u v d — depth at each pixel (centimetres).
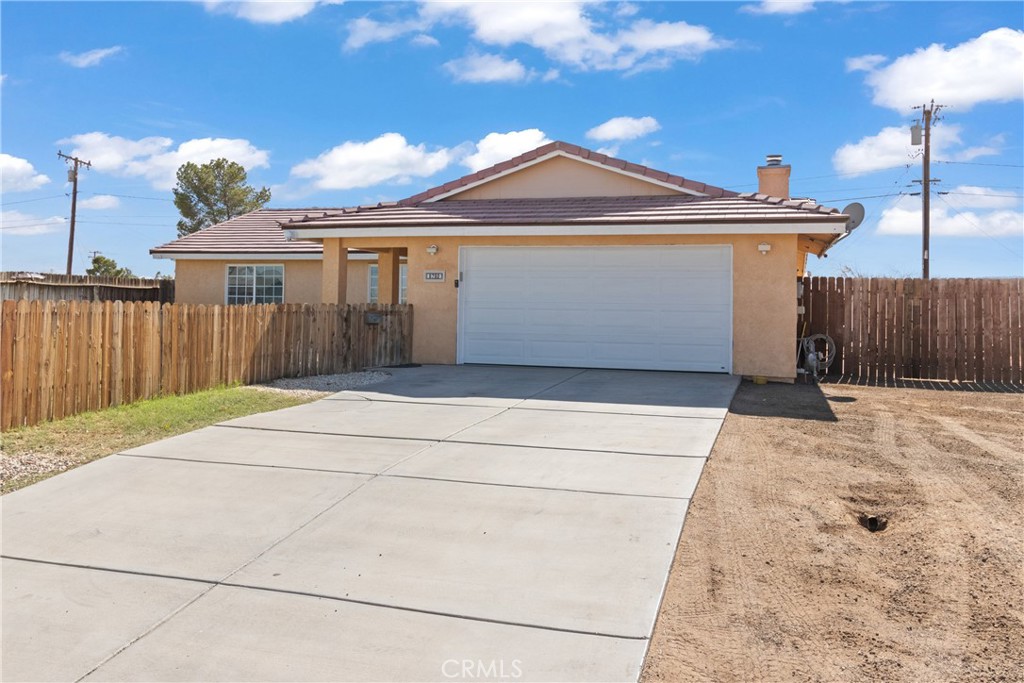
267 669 343
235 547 482
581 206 1438
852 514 550
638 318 1370
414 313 1509
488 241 1452
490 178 1577
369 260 2180
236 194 5038
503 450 719
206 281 2334
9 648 361
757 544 486
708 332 1330
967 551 475
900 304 1425
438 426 835
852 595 418
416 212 1517
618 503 556
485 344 1465
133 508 554
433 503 561
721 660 351
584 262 1402
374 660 349
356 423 852
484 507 550
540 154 1539
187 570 448
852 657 355
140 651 359
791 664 349
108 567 452
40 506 558
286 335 1204
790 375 1287
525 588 421
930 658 355
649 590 417
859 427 875
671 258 1347
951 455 729
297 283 2256
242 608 401
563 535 496
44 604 406
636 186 1495
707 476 635
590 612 393
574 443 748
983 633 378
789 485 610
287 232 1527
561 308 1417
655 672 340
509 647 359
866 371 1442
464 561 457
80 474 637
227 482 614
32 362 781
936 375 1406
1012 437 830
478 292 1468
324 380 1204
